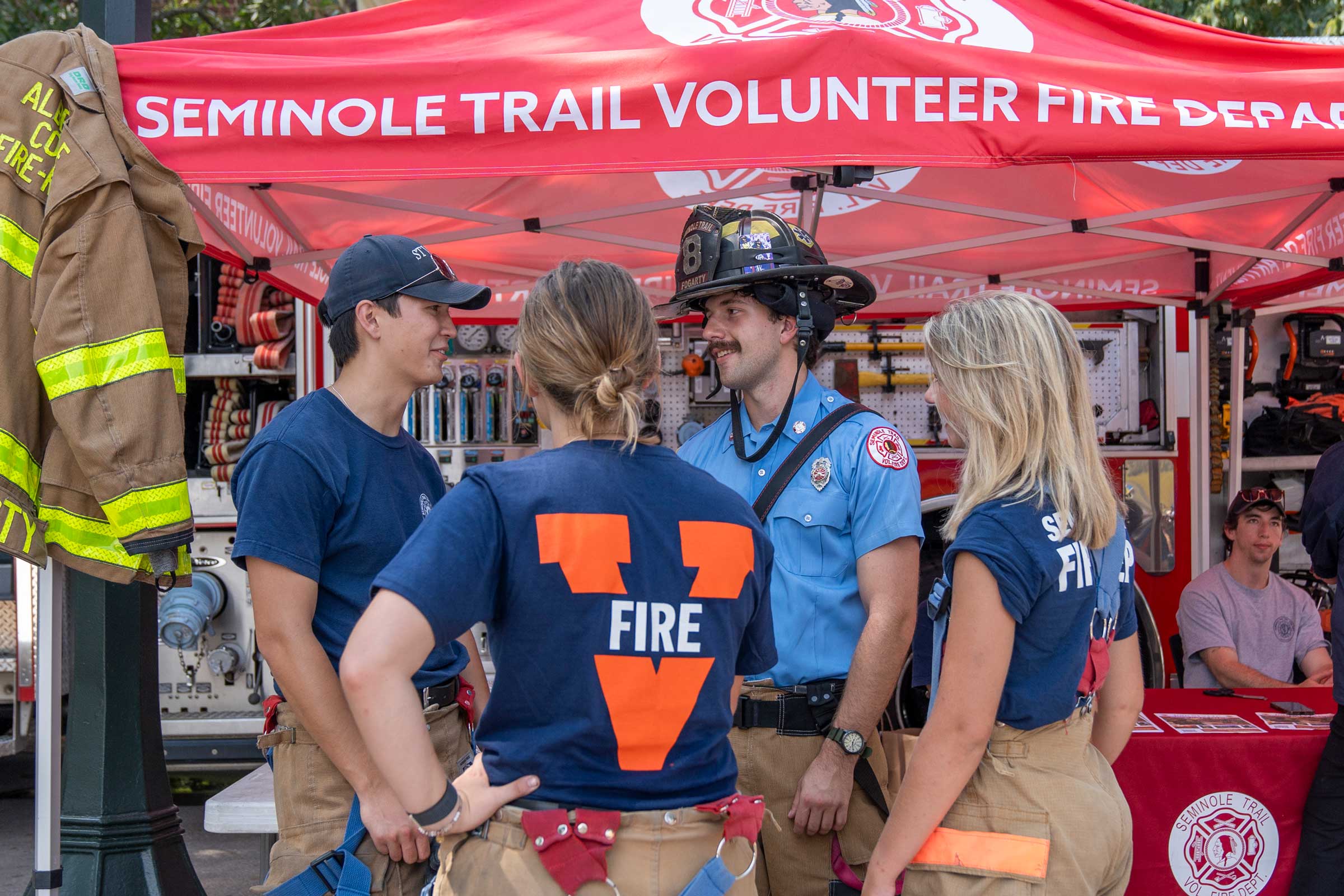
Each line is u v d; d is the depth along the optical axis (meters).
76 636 2.82
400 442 1.98
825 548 2.09
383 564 1.88
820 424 2.13
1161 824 2.52
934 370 1.73
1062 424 1.61
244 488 1.79
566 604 1.28
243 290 4.57
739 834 1.35
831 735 1.96
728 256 2.10
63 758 2.84
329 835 1.85
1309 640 3.85
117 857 2.77
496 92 1.99
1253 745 2.51
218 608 4.45
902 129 1.97
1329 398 4.93
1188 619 3.87
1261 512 3.77
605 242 3.43
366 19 2.36
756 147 1.98
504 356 4.68
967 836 1.60
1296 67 2.36
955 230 3.91
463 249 4.07
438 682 1.94
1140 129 2.01
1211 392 4.59
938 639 1.71
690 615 1.33
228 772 5.14
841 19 2.20
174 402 2.09
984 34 2.26
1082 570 1.60
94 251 2.02
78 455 2.03
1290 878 2.53
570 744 1.28
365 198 3.02
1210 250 3.90
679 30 2.21
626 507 1.33
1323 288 4.66
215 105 2.02
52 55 2.07
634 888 1.27
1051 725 1.62
